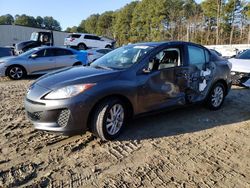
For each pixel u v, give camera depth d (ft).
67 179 11.19
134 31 244.22
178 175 11.57
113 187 10.69
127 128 16.53
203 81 18.97
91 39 89.15
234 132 16.42
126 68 15.26
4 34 129.49
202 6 178.60
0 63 37.29
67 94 13.29
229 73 21.25
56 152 13.41
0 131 15.94
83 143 14.33
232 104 22.72
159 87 16.16
